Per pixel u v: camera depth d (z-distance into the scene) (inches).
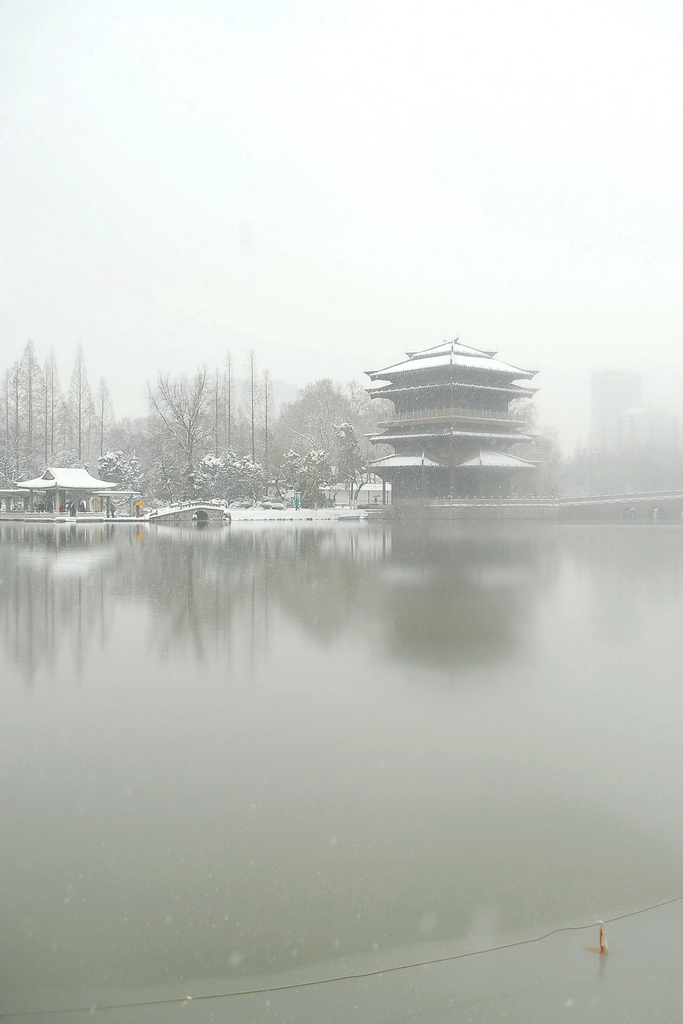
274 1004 282.5
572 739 532.1
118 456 3919.8
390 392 4210.1
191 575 1398.9
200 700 612.4
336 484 4517.7
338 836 394.3
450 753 504.4
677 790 452.1
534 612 1035.9
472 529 3029.0
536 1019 272.7
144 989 291.6
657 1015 272.1
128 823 405.7
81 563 1594.5
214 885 351.6
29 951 308.8
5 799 432.5
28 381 4252.0
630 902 343.6
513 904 340.8
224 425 4810.5
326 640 836.6
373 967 301.4
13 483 3762.3
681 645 829.2
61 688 644.7
